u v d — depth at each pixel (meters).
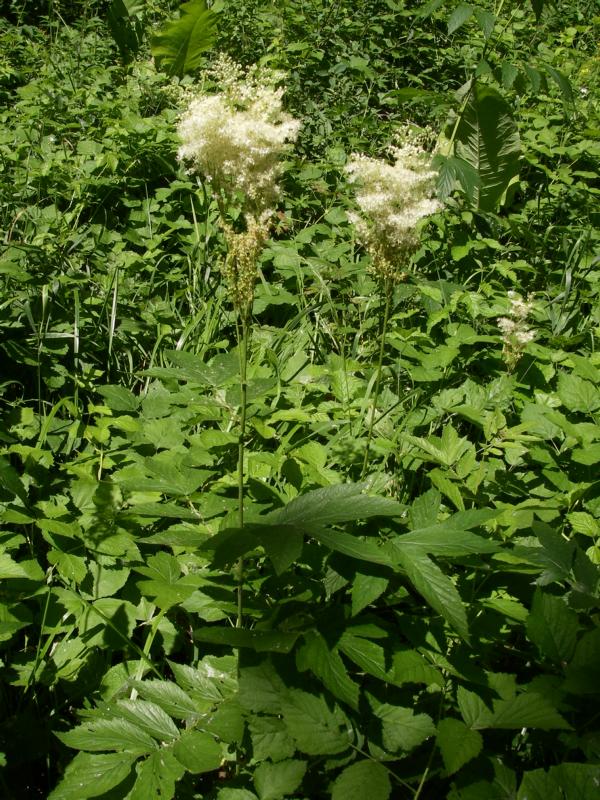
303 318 3.86
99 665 2.14
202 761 1.63
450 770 1.54
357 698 1.55
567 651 1.83
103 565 2.28
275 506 2.26
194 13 5.77
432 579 1.64
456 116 4.78
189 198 4.63
